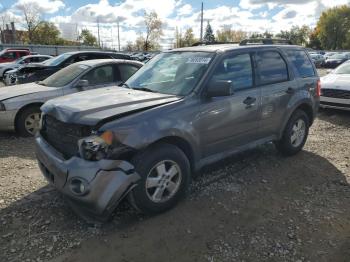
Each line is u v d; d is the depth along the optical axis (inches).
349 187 173.6
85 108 135.1
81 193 125.3
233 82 171.0
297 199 160.6
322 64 1451.8
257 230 135.1
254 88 180.9
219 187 171.3
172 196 146.9
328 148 235.6
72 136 132.9
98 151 124.1
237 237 130.6
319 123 311.0
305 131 221.0
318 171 193.6
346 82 328.5
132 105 139.9
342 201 159.2
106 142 124.6
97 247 124.6
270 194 165.2
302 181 180.2
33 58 815.1
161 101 145.9
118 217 143.5
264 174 188.2
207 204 154.4
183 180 148.9
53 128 144.5
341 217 145.2
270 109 189.6
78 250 123.0
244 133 178.4
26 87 280.4
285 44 216.8
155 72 179.3
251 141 185.6
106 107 136.6
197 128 152.7
